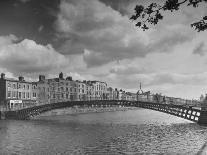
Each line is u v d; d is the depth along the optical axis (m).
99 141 40.97
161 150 33.88
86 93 141.75
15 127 60.00
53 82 119.94
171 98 84.56
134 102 75.94
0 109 86.12
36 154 31.86
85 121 78.38
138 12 11.26
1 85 96.44
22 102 101.00
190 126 61.84
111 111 157.88
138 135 47.75
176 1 10.73
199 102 73.00
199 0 10.52
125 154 31.72
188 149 34.47
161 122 75.94
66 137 45.03
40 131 53.12
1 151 33.53
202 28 11.24
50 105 84.88
